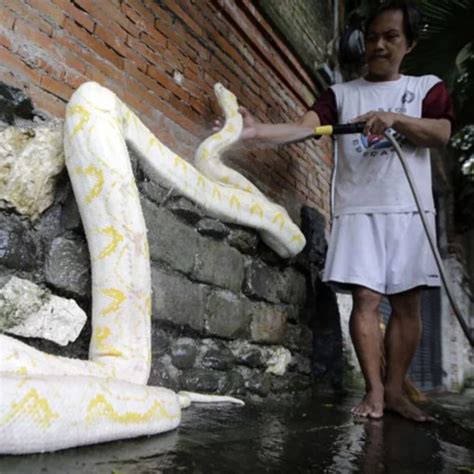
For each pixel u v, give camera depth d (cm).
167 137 252
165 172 201
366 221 236
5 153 161
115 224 165
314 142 402
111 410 116
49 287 169
